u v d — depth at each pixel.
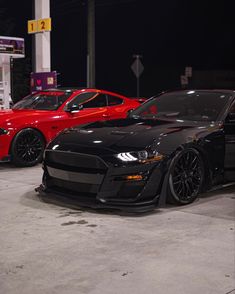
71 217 5.33
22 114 8.60
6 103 12.88
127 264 3.99
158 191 5.41
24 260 4.10
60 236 4.70
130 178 5.24
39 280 3.71
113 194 5.29
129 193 5.29
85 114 9.27
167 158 5.44
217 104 6.50
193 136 5.77
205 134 5.93
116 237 4.65
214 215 5.41
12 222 5.17
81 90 9.50
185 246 4.40
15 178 7.55
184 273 3.82
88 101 9.48
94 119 9.38
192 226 5.00
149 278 3.73
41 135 8.64
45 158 6.02
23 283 3.66
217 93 6.73
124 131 5.80
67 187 5.73
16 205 5.86
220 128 6.14
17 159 8.37
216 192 6.54
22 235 4.74
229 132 6.23
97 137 5.71
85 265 3.98
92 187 5.41
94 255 4.19
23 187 6.87
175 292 3.50
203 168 5.98
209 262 4.04
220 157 6.13
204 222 5.14
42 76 13.59
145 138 5.52
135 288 3.56
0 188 6.82
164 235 4.71
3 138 8.16
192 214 5.44
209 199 6.14
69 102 9.18
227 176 6.30
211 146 5.97
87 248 4.36
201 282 3.66
